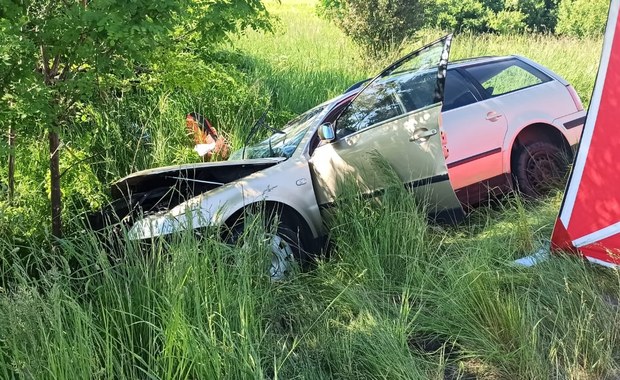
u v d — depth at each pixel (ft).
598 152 15.34
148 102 27.71
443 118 19.47
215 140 26.55
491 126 19.90
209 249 12.98
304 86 37.42
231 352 10.48
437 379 11.21
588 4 77.51
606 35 15.48
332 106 19.72
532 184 20.39
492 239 16.47
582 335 11.69
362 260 15.29
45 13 14.53
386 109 17.83
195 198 15.88
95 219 16.99
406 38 47.78
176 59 18.37
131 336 10.96
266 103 32.27
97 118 24.09
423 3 49.06
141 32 13.93
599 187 15.21
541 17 86.22
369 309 13.29
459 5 80.79
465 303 13.10
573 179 15.75
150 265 12.19
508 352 11.80
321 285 15.05
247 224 14.71
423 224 15.94
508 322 12.25
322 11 64.64
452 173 19.13
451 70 20.80
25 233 16.48
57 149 17.11
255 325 11.98
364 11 47.21
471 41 51.24
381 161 17.11
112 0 13.70
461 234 17.08
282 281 14.51
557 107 21.31
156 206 16.26
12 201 18.43
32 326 10.03
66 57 14.88
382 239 15.65
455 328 12.75
